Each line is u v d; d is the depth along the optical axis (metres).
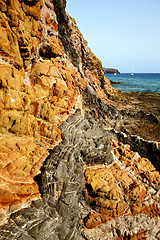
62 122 9.91
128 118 24.89
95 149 9.85
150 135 20.31
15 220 5.34
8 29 6.47
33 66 9.44
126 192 9.30
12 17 6.43
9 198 5.57
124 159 12.27
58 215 6.32
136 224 8.38
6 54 6.57
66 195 6.92
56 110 9.91
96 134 10.54
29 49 7.78
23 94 7.09
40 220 5.73
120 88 73.88
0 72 6.08
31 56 8.90
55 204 6.49
